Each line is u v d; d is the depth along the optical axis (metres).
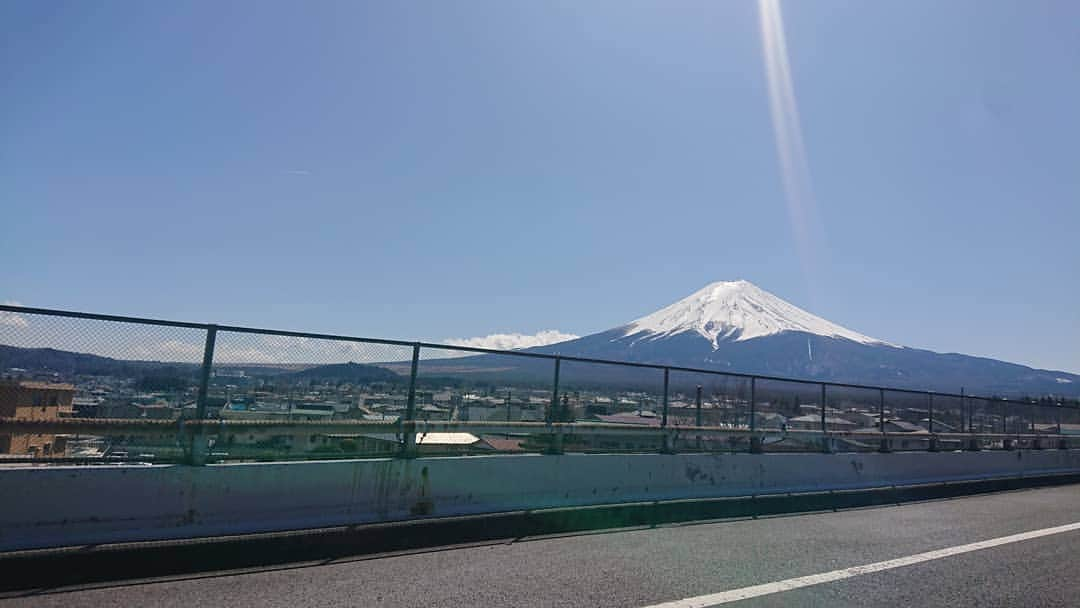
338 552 7.17
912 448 17.31
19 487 6.22
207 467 7.20
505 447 9.88
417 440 8.94
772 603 5.78
